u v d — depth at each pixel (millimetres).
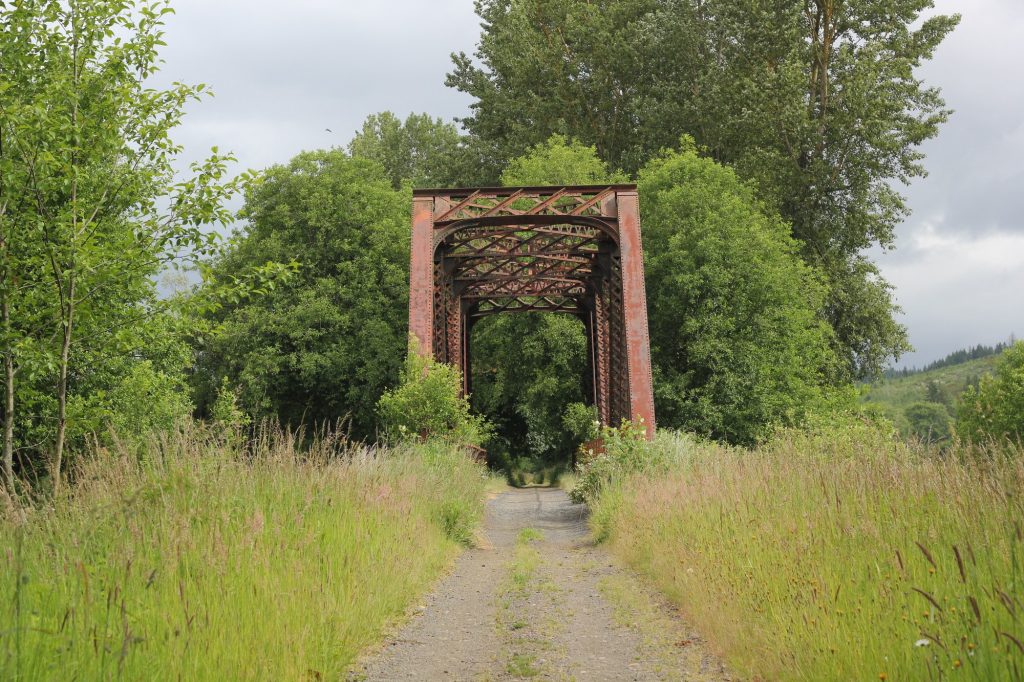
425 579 9477
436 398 21156
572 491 21594
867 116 39000
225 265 36625
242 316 37562
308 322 36875
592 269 29516
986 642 3912
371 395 37531
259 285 11562
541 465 47531
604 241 26172
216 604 5320
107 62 9961
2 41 9742
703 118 43938
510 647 6828
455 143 62125
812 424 15664
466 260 27828
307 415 39594
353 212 39594
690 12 45594
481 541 14289
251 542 6367
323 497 8586
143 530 6309
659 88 45844
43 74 9898
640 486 14266
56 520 6324
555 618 8008
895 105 39531
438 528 12680
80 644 4316
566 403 39094
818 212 42188
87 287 9867
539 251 27734
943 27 41719
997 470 6531
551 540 15492
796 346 35312
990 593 4570
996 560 5082
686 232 33938
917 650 4340
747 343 32938
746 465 11203
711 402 32750
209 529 6578
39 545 5914
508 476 43219
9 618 4434
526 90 50094
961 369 170500
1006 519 5613
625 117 48906
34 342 9898
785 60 41594
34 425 14227
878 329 41750
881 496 7281
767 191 39969
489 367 42188
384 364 37688
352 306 38719
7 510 6320
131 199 10148
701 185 34656
